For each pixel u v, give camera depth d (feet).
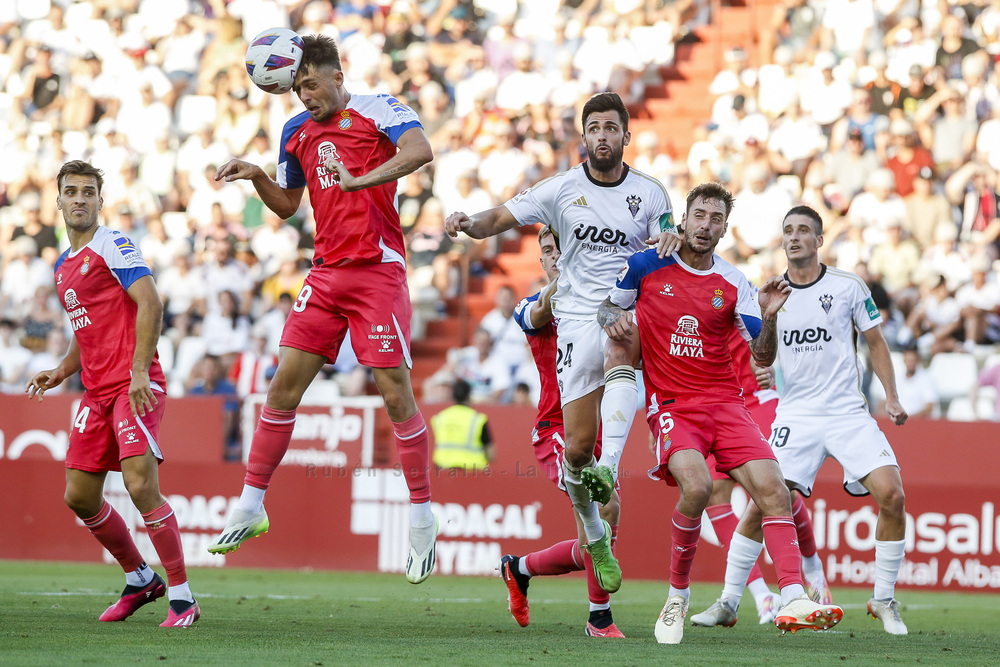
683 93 187.32
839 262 150.71
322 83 60.64
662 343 60.59
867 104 163.84
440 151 177.78
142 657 49.26
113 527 66.08
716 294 60.13
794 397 76.54
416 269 164.45
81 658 48.57
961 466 112.78
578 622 74.69
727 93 181.47
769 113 172.24
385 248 61.57
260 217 173.17
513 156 173.78
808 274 76.43
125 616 66.95
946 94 161.17
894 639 66.64
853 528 113.29
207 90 198.18
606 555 61.36
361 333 61.41
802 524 76.64
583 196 62.13
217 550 62.34
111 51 205.16
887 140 159.63
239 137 188.65
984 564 111.45
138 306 63.00
